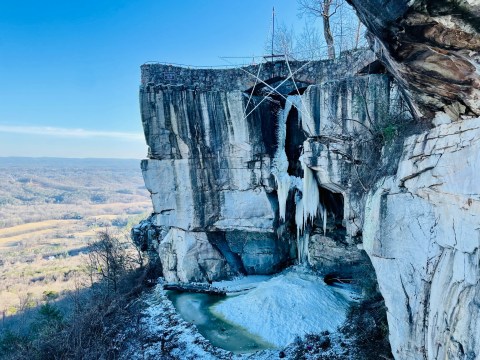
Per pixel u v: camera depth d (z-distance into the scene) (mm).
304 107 11367
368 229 7848
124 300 14555
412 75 5086
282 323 11289
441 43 3895
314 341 10070
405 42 4246
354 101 9945
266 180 14109
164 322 12172
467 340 4562
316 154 11180
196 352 10156
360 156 9930
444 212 5480
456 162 5156
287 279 14133
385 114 8711
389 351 8164
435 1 3346
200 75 14031
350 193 10547
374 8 3980
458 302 4867
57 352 11156
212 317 12414
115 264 17859
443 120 5633
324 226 13492
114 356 10508
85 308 14688
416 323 6129
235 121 13625
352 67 11773
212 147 14094
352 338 9805
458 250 5062
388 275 7023
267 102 14000
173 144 14227
